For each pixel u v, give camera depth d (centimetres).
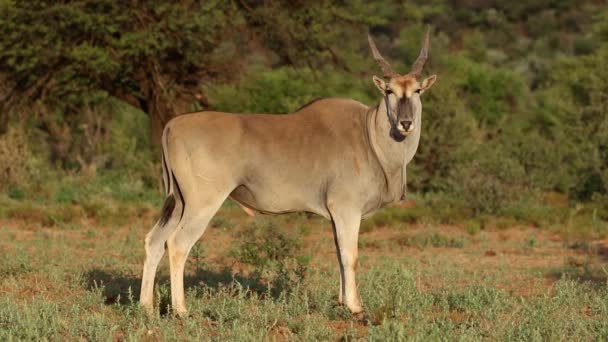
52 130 6266
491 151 4878
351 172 1873
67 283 2277
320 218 4066
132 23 5103
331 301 1997
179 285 1867
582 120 5338
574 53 16138
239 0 5716
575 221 3866
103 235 3491
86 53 4856
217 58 5484
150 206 4309
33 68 5231
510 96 8419
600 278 2530
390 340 1605
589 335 1730
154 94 5369
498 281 2452
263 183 1892
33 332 1666
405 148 1886
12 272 2427
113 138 6097
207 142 1864
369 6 6116
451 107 5156
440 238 3375
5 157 4784
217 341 1636
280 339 1708
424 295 2089
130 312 1886
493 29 18600
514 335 1706
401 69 8112
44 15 4869
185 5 5256
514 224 3862
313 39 5781
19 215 3953
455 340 1641
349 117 1908
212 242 3341
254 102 6134
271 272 2436
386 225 3888
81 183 4969
